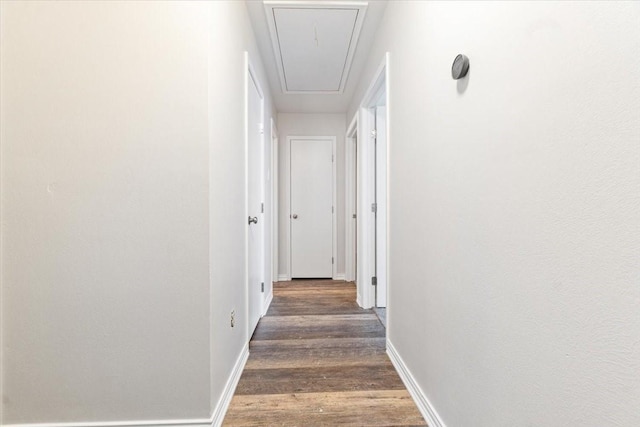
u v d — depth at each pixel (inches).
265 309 113.3
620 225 21.1
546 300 27.5
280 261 166.2
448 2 45.6
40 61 47.5
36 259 47.7
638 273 20.1
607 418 22.3
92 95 47.9
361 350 81.0
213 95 50.9
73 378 48.1
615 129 21.3
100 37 47.9
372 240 117.7
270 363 73.9
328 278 168.1
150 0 48.2
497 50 34.0
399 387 63.8
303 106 156.6
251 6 79.7
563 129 25.4
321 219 167.9
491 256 35.4
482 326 37.3
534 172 28.7
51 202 47.7
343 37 94.3
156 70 48.2
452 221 44.6
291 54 104.6
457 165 43.1
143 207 48.4
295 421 53.2
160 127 48.4
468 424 40.4
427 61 53.8
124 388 48.5
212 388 50.1
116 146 48.1
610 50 21.5
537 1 28.0
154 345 48.6
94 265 48.1
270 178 130.9
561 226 25.8
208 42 48.6
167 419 48.8
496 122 34.2
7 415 47.8
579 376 24.4
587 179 23.4
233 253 64.7
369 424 52.6
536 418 28.8
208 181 48.9
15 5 47.3
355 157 160.6
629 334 20.8
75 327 48.1
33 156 47.6
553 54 26.3
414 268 60.2
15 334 47.8
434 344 50.7
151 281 48.6
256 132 95.5
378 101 108.6
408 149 64.1
